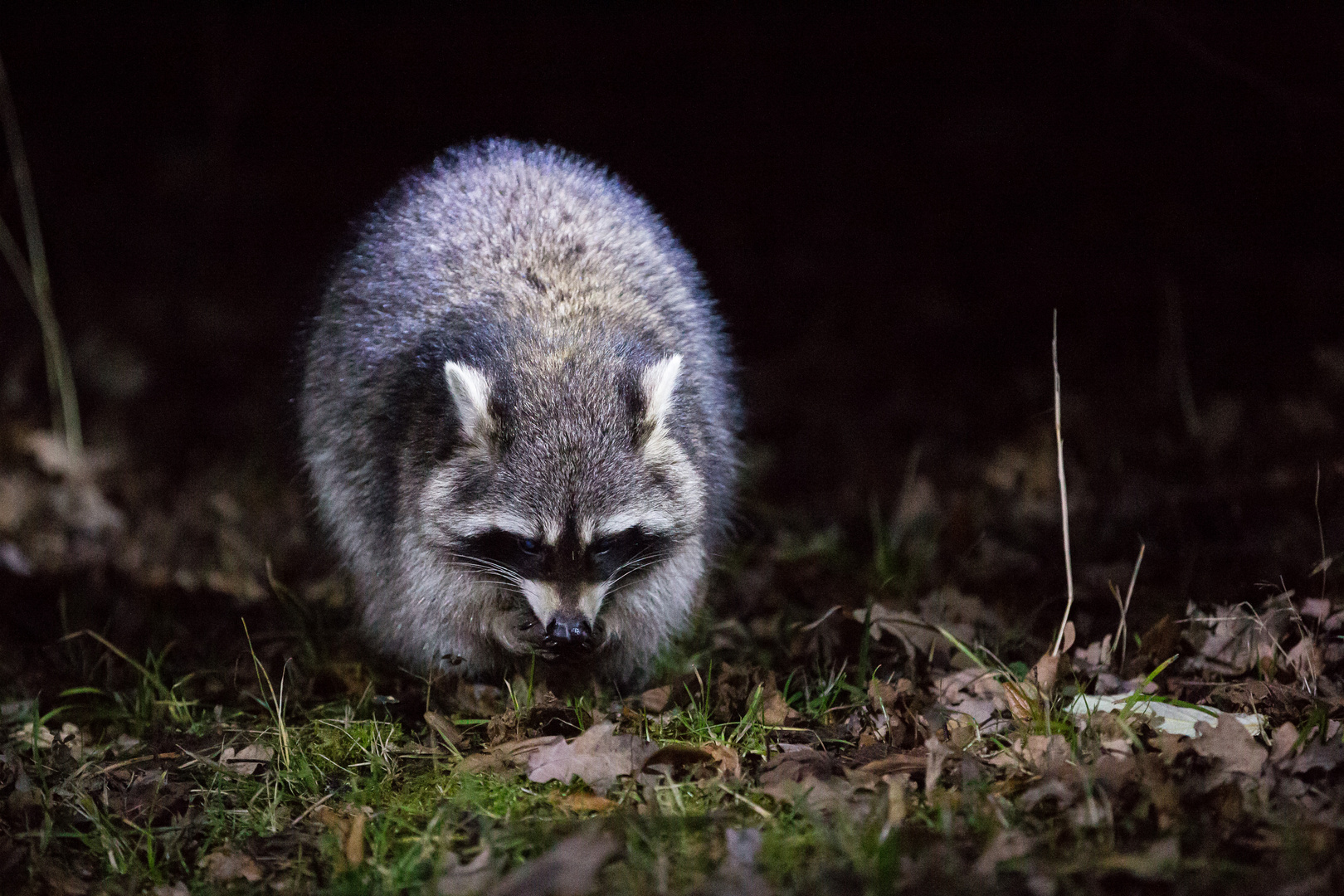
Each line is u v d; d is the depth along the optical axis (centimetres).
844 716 855
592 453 862
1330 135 1684
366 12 2623
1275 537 1075
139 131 2630
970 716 783
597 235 984
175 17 2600
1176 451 1349
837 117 2481
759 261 2245
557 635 845
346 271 1036
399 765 802
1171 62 2020
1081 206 2169
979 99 2342
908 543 1195
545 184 1013
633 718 842
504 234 968
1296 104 1573
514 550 870
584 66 2598
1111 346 1802
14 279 2036
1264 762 691
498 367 886
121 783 800
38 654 1027
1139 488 1234
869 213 2333
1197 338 1712
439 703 901
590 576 865
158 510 1427
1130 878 596
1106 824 635
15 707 921
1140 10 1623
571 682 953
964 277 2111
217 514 1388
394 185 1100
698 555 941
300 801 762
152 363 1953
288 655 999
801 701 879
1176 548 1098
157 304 2180
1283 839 610
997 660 866
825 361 1895
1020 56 2327
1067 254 2073
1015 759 729
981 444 1536
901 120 2444
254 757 819
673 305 987
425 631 922
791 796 686
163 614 1098
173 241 2428
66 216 2417
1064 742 725
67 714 924
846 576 1136
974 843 636
